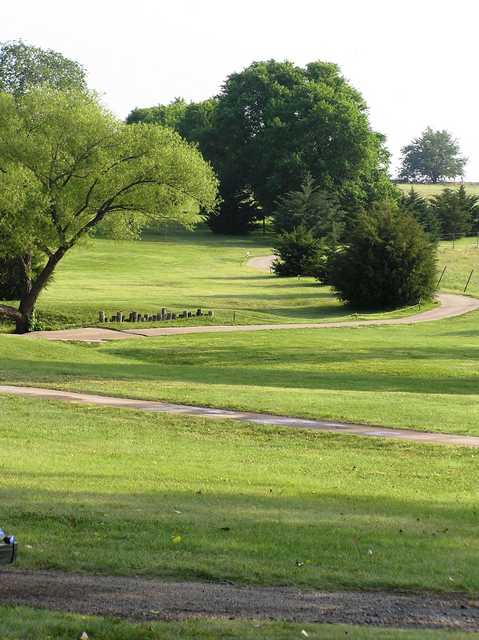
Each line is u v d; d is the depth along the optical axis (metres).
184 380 38.19
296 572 11.62
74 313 72.75
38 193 61.34
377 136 153.88
